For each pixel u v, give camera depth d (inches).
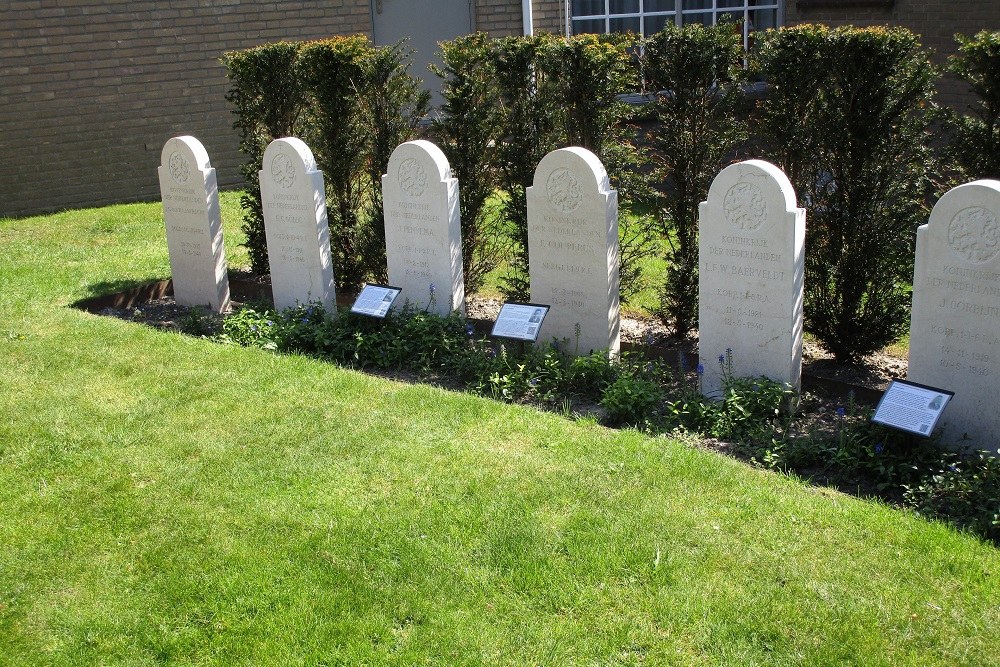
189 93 632.4
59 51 599.8
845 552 187.5
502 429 249.6
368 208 391.2
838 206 289.3
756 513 202.4
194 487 221.9
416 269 337.4
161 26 616.7
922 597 172.9
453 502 211.2
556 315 306.8
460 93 345.7
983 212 218.4
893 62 268.4
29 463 235.8
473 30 641.0
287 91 402.9
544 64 319.3
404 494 215.3
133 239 509.7
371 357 317.7
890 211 284.2
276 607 177.0
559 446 237.8
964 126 265.4
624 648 163.9
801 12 519.2
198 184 367.2
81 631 173.0
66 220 564.1
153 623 174.1
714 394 275.7
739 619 169.0
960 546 187.6
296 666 162.4
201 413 264.5
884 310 291.6
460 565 187.6
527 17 619.8
